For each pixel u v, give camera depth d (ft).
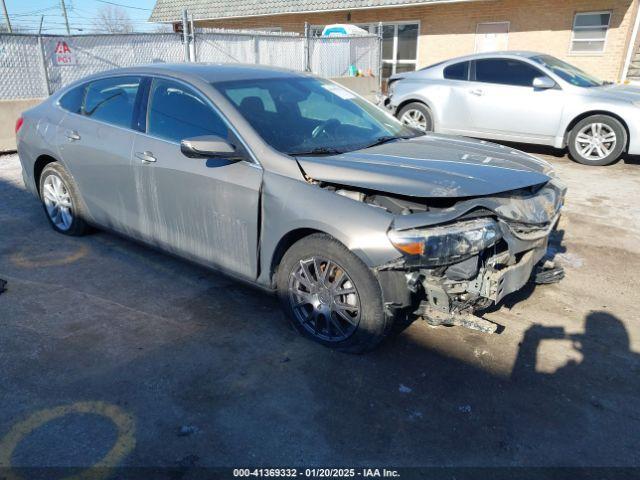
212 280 13.73
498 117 28.71
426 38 55.11
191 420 8.76
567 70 28.55
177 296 12.87
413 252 9.05
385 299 9.65
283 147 11.14
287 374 9.98
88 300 12.60
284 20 65.62
